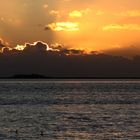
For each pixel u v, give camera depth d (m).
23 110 94.88
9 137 55.94
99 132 60.47
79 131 61.38
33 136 56.78
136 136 57.06
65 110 95.94
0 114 85.25
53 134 58.41
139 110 96.56
